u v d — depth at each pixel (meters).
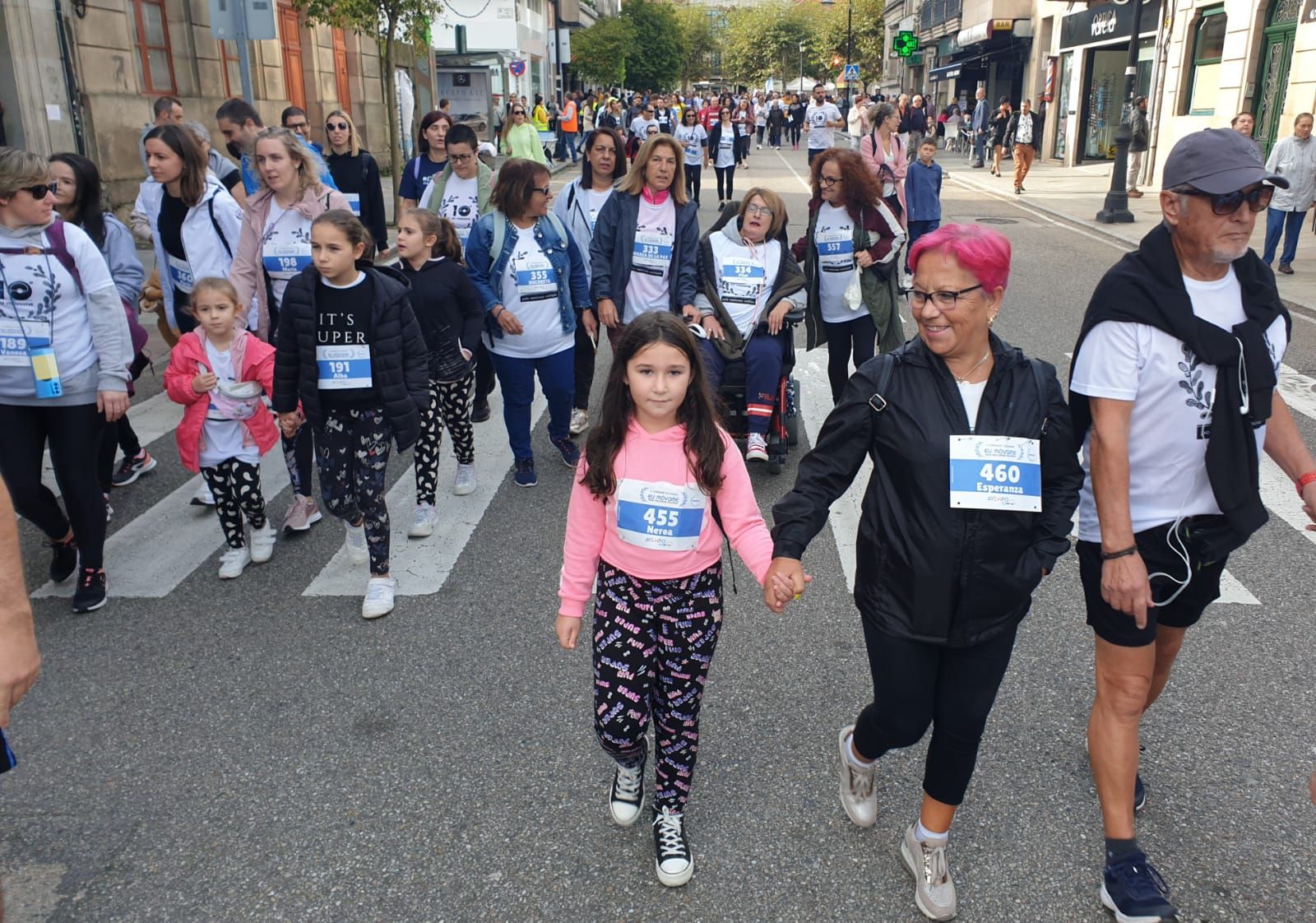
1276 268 12.36
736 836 3.17
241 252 5.42
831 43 78.94
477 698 3.95
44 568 5.19
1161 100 22.44
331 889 2.96
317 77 22.58
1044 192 22.67
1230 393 2.61
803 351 9.32
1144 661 2.82
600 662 2.93
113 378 4.49
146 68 16.33
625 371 2.74
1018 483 2.47
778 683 4.05
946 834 2.83
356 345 4.41
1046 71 32.28
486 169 7.44
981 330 2.49
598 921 2.83
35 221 4.29
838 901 2.89
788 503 2.65
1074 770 3.47
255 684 4.07
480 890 2.95
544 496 6.07
